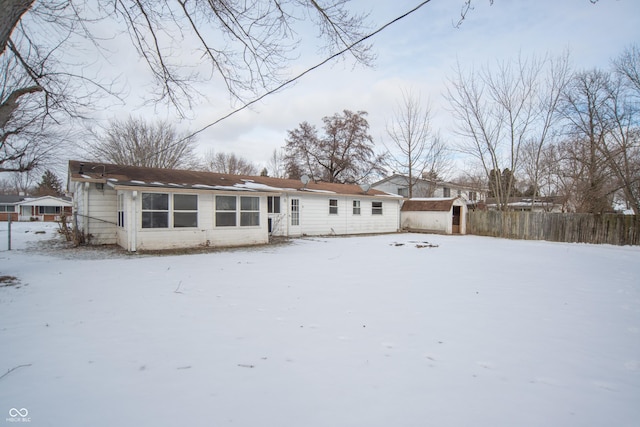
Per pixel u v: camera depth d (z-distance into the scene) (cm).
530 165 2692
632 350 337
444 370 285
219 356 304
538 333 380
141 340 338
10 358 292
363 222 2020
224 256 977
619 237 1502
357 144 3136
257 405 226
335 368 284
